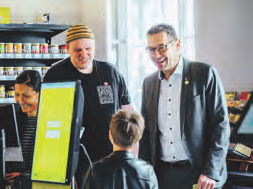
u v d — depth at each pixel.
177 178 2.82
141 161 2.26
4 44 5.31
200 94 2.77
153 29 2.77
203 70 2.79
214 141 2.76
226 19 4.27
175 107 2.83
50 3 6.81
